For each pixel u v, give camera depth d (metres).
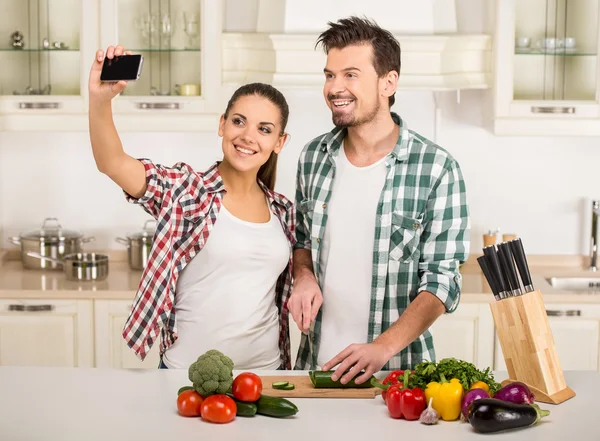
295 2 3.64
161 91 3.83
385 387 2.02
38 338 3.67
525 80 3.83
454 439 1.80
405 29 3.68
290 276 2.54
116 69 2.03
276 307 2.49
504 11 3.75
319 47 3.64
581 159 4.25
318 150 2.56
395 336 2.19
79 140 4.21
